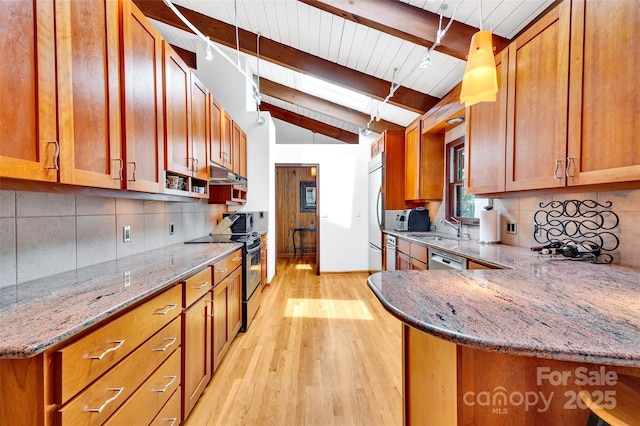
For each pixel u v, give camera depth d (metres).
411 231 4.23
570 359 0.64
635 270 1.47
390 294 1.02
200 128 2.49
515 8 2.15
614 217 1.66
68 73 1.11
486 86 1.57
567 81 1.59
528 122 1.90
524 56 1.93
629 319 0.81
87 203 1.65
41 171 1.01
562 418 0.93
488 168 2.31
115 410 1.01
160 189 1.81
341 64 3.63
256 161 4.45
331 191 5.38
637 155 1.26
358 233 5.41
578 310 0.88
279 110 6.59
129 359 1.09
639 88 1.25
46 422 0.78
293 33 3.30
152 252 2.21
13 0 0.91
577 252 1.76
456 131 3.56
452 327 0.75
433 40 2.44
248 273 2.90
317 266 5.35
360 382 2.00
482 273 1.37
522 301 0.96
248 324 2.89
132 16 1.52
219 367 2.17
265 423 1.62
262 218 4.50
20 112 0.93
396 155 4.58
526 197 2.35
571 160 1.57
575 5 1.54
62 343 0.82
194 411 1.71
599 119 1.42
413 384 1.17
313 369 2.15
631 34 1.27
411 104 3.78
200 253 2.16
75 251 1.56
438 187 3.93
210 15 3.37
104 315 0.93
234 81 4.41
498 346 0.67
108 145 1.35
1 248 1.19
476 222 3.14
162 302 1.33
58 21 1.07
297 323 3.03
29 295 1.10
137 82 1.56
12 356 0.71
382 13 2.42
